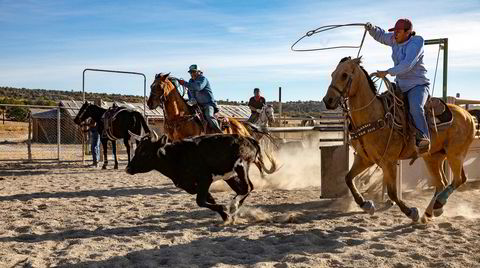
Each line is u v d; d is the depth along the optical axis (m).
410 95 6.86
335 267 5.03
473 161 10.06
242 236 6.32
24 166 16.31
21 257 5.39
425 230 6.57
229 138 7.17
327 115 11.95
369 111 6.74
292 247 5.75
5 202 8.99
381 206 8.23
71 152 23.42
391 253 5.46
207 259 5.29
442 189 7.59
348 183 7.16
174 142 6.98
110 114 14.92
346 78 6.64
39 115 32.88
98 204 8.83
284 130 11.73
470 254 5.42
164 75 10.25
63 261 5.23
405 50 6.77
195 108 10.33
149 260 5.29
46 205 8.69
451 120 7.13
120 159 19.39
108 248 5.79
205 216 7.67
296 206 8.47
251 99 16.94
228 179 7.46
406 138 6.84
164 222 7.29
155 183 11.78
